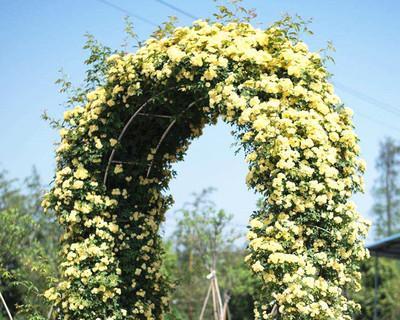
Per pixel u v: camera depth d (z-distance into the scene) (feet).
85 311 21.08
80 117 22.24
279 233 16.76
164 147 23.35
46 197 22.22
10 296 38.19
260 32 19.25
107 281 21.07
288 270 16.60
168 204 24.03
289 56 18.40
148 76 20.22
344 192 17.56
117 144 21.93
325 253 17.16
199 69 18.76
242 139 17.47
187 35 19.38
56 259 36.81
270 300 17.74
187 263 55.98
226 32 19.30
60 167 22.34
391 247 37.37
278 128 17.29
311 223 17.28
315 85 18.44
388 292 59.00
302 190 16.88
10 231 37.32
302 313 16.61
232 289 51.39
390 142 111.96
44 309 31.71
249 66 18.43
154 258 23.45
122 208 22.76
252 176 17.61
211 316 53.62
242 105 17.62
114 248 22.27
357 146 18.31
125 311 21.61
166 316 25.43
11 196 56.03
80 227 21.83
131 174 22.89
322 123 18.11
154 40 20.76
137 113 21.44
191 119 22.70
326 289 16.78
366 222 17.76
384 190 110.63
